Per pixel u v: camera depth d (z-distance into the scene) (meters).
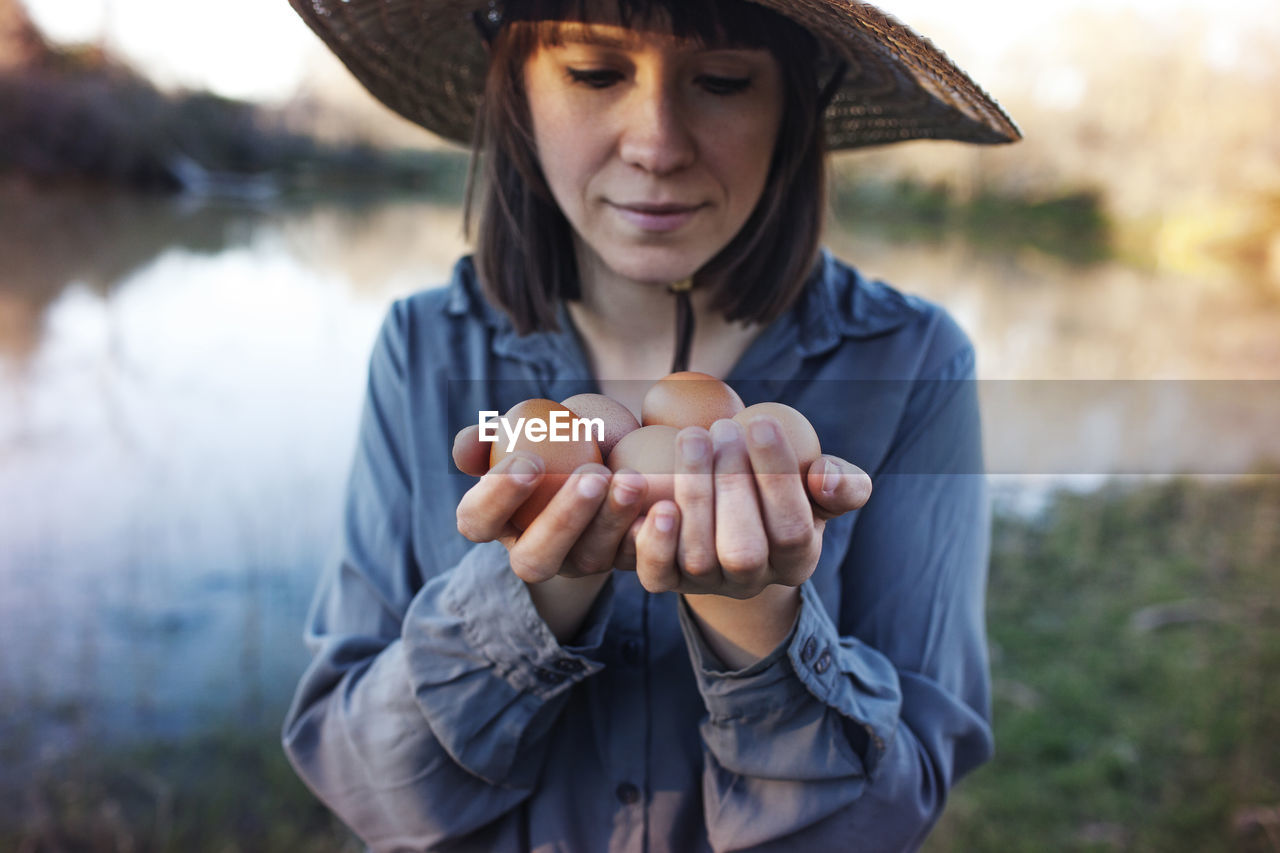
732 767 0.92
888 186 16.05
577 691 1.03
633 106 0.91
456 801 0.98
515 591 0.89
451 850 1.01
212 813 2.22
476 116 1.21
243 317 6.82
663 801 1.00
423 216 13.55
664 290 1.09
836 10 0.92
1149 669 2.91
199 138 15.91
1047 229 14.67
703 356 1.13
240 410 4.93
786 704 0.89
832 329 1.12
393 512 1.13
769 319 1.08
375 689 0.98
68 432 4.54
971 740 1.06
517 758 0.98
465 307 1.18
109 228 10.98
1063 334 7.04
